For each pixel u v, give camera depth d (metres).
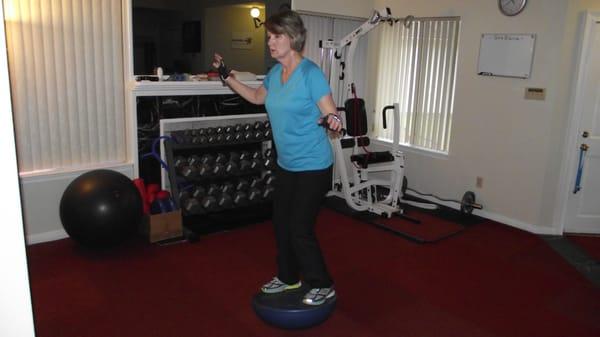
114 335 2.52
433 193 5.20
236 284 3.14
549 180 4.26
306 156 2.40
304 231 2.49
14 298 0.69
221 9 4.18
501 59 4.39
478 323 2.79
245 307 2.86
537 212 4.34
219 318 2.72
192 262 3.44
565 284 3.34
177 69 4.04
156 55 3.90
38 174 3.54
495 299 3.09
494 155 4.59
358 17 5.32
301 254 2.53
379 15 4.29
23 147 3.49
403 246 3.91
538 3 4.11
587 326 2.80
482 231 4.34
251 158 4.41
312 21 4.97
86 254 3.49
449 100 4.96
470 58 4.65
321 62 4.95
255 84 4.39
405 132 5.46
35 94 3.48
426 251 3.82
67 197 3.36
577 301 3.10
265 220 4.34
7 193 0.65
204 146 4.11
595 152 4.25
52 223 3.69
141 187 3.78
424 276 3.38
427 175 5.22
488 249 3.92
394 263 3.57
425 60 5.13
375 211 4.59
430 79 5.11
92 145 3.82
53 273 3.18
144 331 2.56
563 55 4.03
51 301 2.83
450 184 5.01
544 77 4.15
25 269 0.69
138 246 3.67
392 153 4.63
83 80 3.68
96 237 3.35
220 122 4.31
